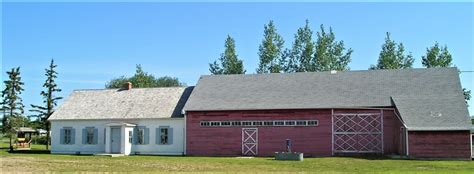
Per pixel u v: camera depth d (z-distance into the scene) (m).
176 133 44.84
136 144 45.78
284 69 66.31
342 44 66.19
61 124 48.12
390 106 40.19
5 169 27.12
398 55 65.25
